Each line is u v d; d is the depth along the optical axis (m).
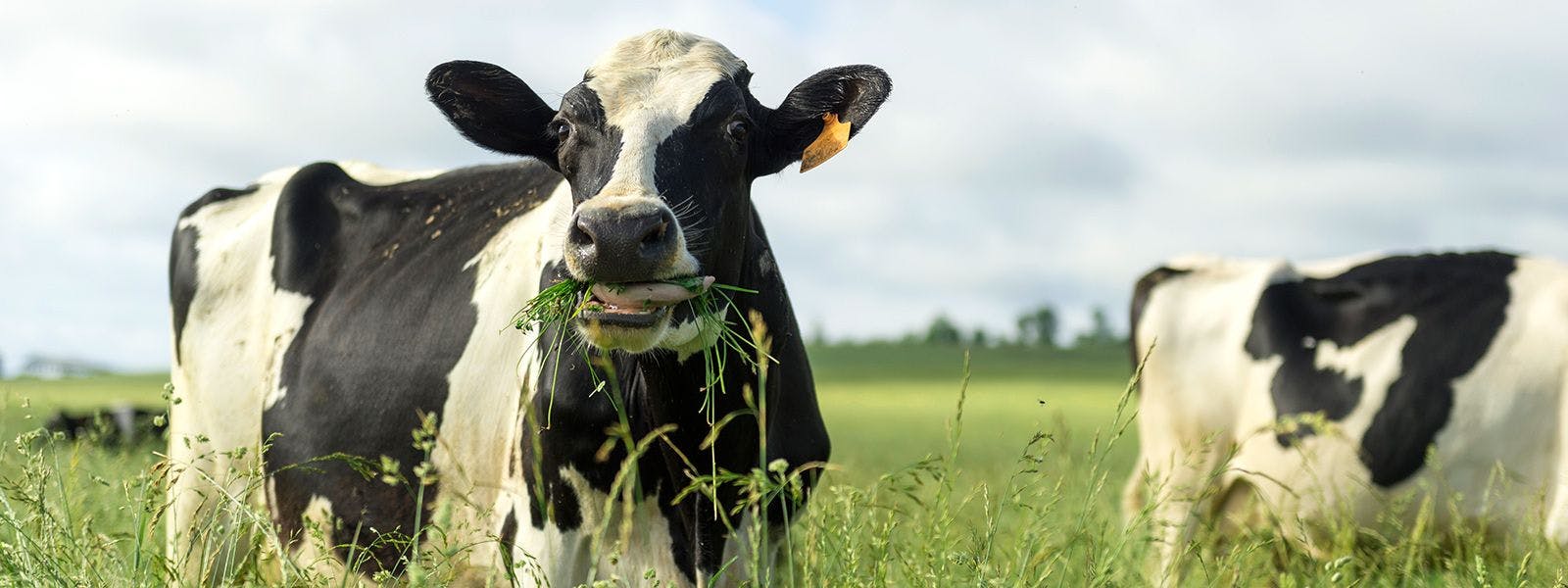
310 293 5.95
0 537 4.42
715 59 4.60
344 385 5.47
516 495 4.72
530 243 5.21
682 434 4.48
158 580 4.54
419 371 5.23
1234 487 8.59
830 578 4.30
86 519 4.48
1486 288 8.11
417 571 3.64
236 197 6.61
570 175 4.41
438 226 5.79
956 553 4.21
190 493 5.90
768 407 4.62
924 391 55.91
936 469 4.23
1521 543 7.02
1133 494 8.79
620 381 4.51
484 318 5.15
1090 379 69.69
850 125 4.73
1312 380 8.35
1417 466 7.89
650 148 4.20
